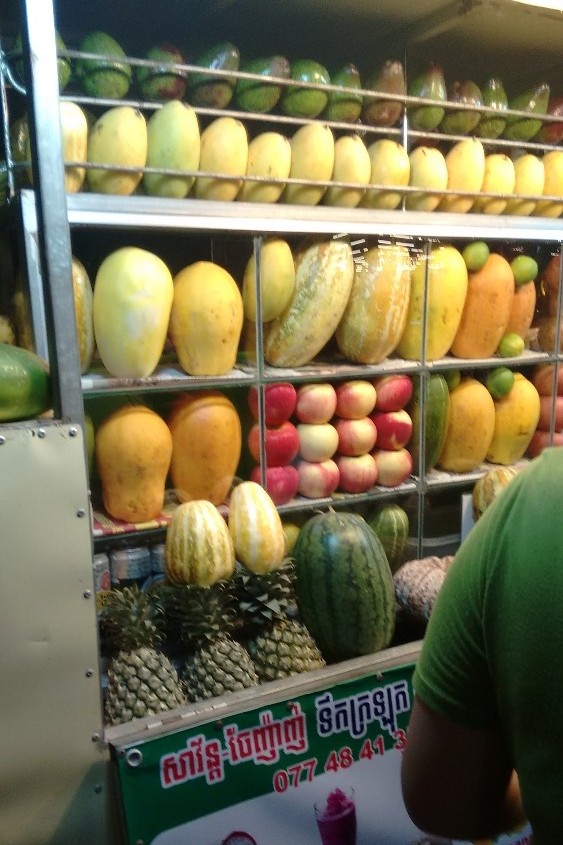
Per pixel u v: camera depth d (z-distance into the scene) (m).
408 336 1.29
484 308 1.32
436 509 1.37
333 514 1.11
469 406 1.33
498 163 1.30
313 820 0.91
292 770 0.89
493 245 1.35
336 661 1.08
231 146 1.06
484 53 1.37
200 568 0.98
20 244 0.95
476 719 0.55
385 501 1.32
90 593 0.76
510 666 0.48
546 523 0.46
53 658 0.75
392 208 1.24
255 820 0.87
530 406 1.40
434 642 0.57
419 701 0.59
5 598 0.71
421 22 1.22
